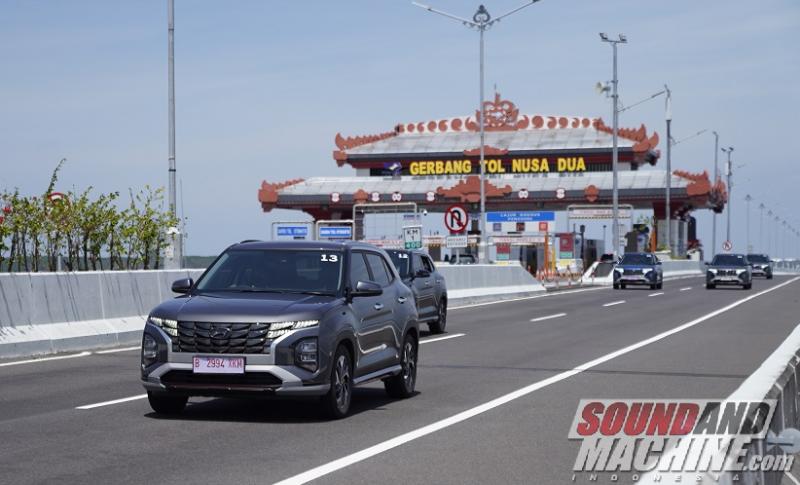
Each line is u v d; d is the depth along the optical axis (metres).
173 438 10.34
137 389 14.30
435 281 25.20
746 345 21.62
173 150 30.12
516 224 89.25
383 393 14.24
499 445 10.08
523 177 100.38
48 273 19.84
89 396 13.53
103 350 20.19
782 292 50.81
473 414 12.17
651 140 98.12
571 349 20.75
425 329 26.48
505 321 29.38
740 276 54.66
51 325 19.73
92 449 9.68
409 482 8.34
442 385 15.01
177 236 28.47
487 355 19.52
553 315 32.16
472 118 105.69
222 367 11.09
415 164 103.75
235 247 12.79
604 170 99.75
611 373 16.45
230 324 11.16
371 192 101.38
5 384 14.86
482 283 42.59
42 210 25.36
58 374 16.20
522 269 48.66
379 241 50.56
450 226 40.06
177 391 11.23
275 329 11.16
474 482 8.36
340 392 11.77
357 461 9.20
